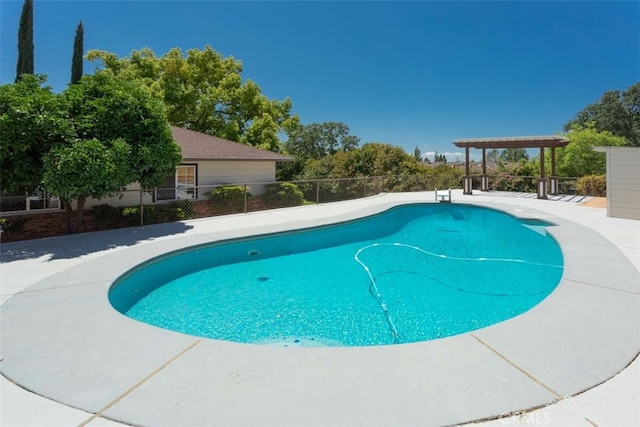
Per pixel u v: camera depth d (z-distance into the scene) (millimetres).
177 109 23766
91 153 7539
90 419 2244
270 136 24562
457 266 7332
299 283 6402
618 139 24250
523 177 18438
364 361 2908
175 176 13711
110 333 3480
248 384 2604
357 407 2322
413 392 2477
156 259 6730
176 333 3486
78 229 9203
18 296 4555
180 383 2623
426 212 14227
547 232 8555
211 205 13391
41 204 10242
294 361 2924
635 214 10227
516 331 3412
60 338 3373
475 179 20875
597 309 3930
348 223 10875
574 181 17219
